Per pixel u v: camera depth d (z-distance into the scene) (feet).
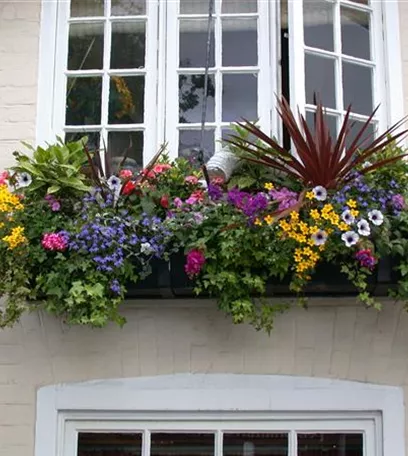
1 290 13.14
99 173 14.10
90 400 13.83
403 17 15.69
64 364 13.94
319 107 13.41
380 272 12.95
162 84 15.40
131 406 13.78
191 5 15.85
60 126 15.29
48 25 15.53
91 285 12.87
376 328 13.93
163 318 14.01
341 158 13.85
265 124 15.19
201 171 14.17
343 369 13.83
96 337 13.99
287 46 15.53
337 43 15.47
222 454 13.80
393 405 13.74
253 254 12.82
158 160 14.65
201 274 13.01
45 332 14.06
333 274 13.01
